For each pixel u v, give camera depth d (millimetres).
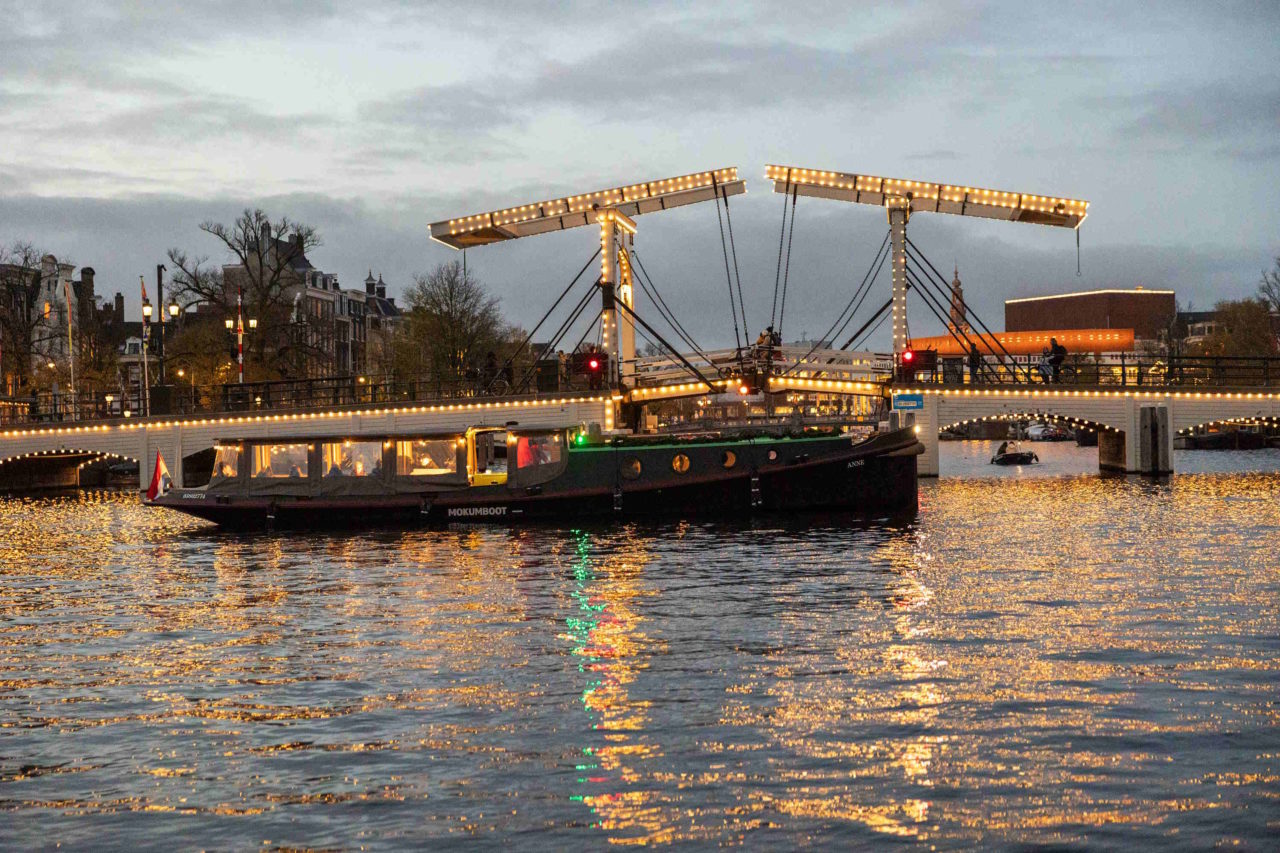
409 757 14047
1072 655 18172
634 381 57031
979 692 16109
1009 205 55188
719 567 28406
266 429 60781
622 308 58156
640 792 12758
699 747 14094
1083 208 54625
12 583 29188
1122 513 39625
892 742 14125
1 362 81875
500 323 89750
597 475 40812
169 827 12227
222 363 80750
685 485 40438
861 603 23047
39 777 13711
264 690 17203
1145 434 58938
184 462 63469
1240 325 99312
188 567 31594
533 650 19406
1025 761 13430
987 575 26297
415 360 83875
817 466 40938
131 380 111500
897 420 57594
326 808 12594
